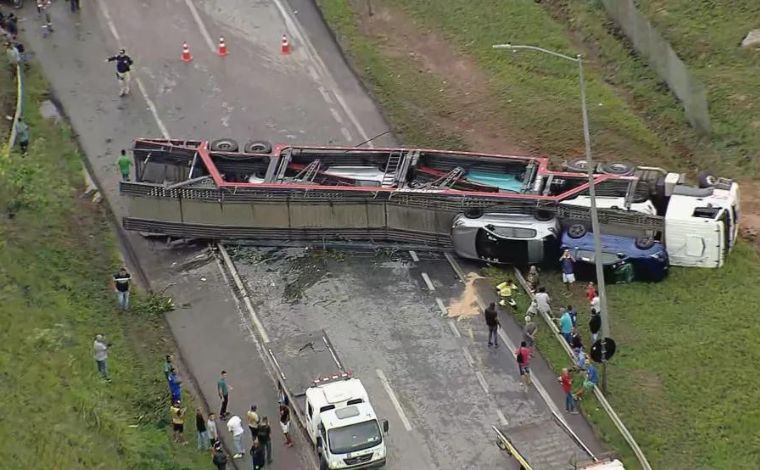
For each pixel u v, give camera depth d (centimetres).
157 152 12594
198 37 14988
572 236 11662
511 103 13888
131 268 12088
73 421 9988
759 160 12950
